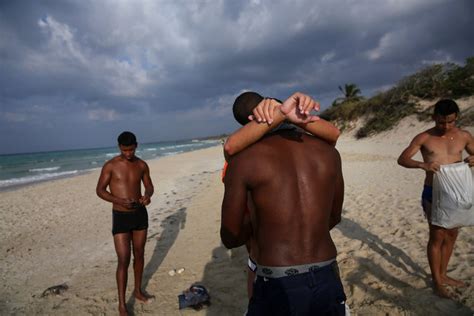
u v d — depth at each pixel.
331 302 1.39
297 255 1.39
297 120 1.38
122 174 3.49
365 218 5.68
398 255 4.02
